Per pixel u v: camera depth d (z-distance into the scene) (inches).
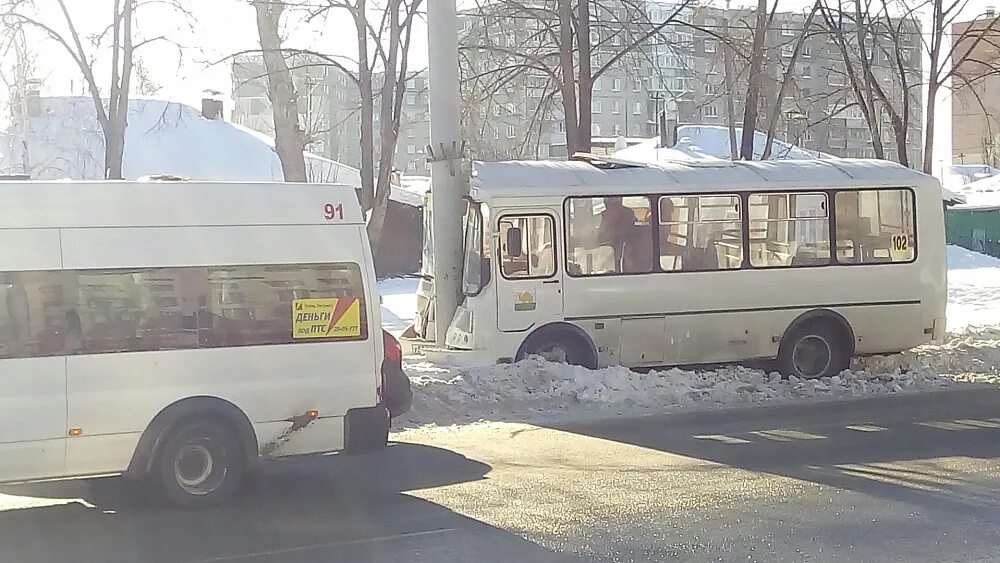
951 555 281.4
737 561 277.7
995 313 1016.2
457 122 663.8
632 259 605.6
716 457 417.1
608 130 2361.0
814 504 338.6
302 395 360.2
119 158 877.2
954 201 1865.2
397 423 505.0
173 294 344.5
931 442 440.1
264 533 314.3
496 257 587.2
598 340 599.8
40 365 325.1
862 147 2181.3
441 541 301.0
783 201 630.5
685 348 613.6
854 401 558.3
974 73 1165.7
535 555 285.4
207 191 354.0
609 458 418.6
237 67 893.8
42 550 299.6
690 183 616.1
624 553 286.2
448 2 665.0
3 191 328.8
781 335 627.8
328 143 1760.6
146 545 302.8
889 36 1013.2
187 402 342.6
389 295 1311.5
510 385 554.3
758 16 919.0
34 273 328.2
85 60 874.8
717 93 1373.0
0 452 319.9
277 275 359.9
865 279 641.0
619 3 880.9
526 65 884.6
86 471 331.9
